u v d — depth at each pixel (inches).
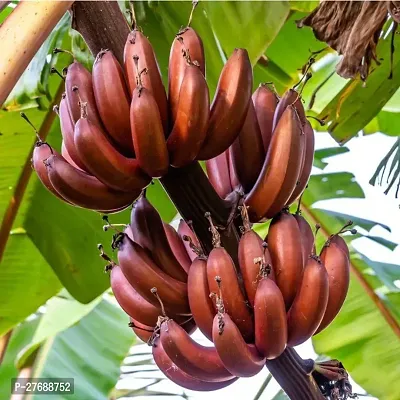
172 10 50.1
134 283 31.8
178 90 30.8
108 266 35.0
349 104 48.5
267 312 27.7
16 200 51.8
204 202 32.7
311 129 35.0
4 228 51.5
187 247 37.0
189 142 29.9
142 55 30.8
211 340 30.0
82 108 29.7
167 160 30.2
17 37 25.2
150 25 49.9
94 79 31.2
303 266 30.9
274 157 31.5
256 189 32.2
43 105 48.9
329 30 42.6
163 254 33.1
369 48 41.8
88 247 51.6
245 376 28.7
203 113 29.6
